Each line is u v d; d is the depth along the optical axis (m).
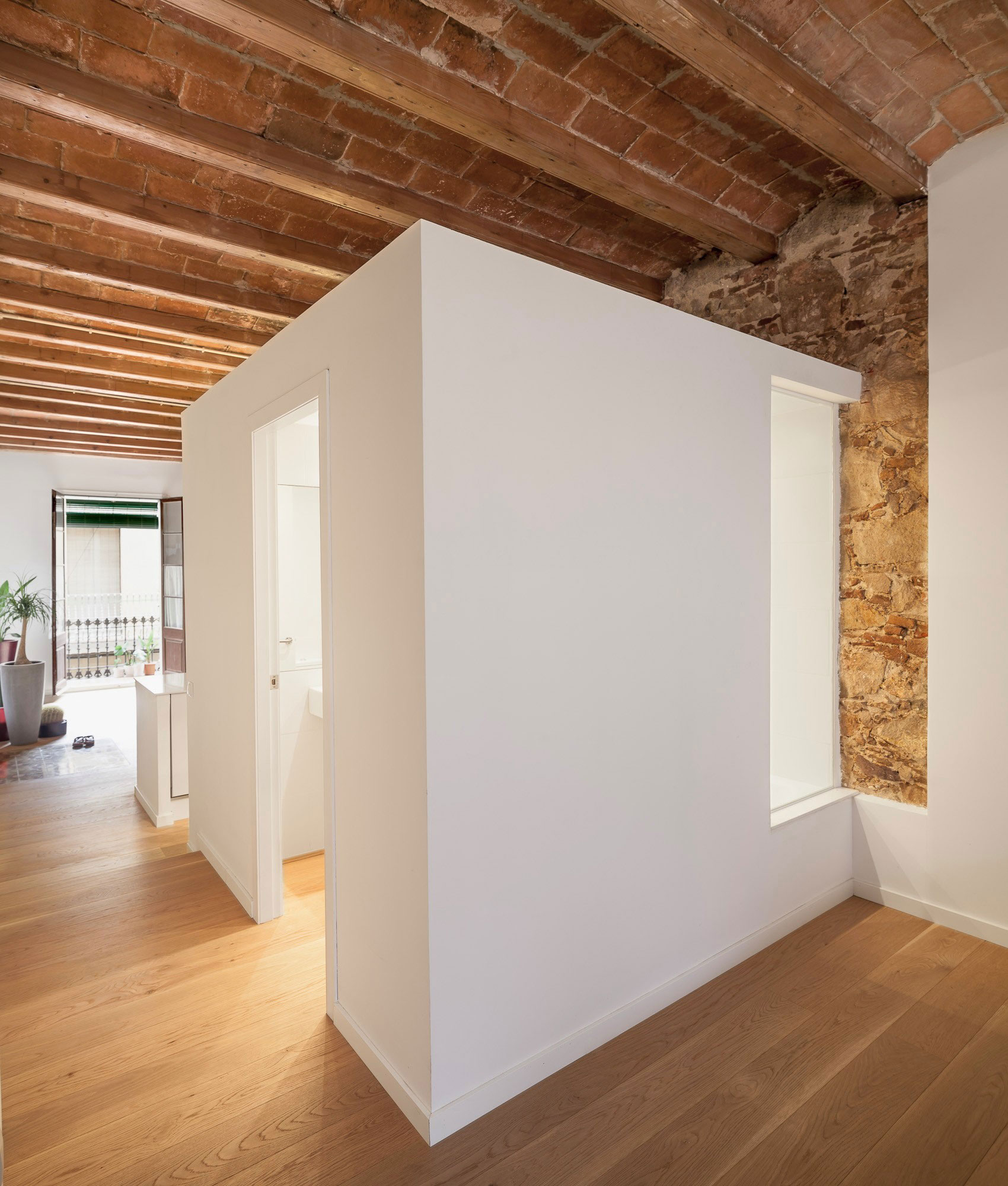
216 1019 2.36
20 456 8.48
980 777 2.89
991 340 2.83
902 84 2.60
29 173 2.62
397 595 1.90
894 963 2.70
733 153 3.04
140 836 4.03
